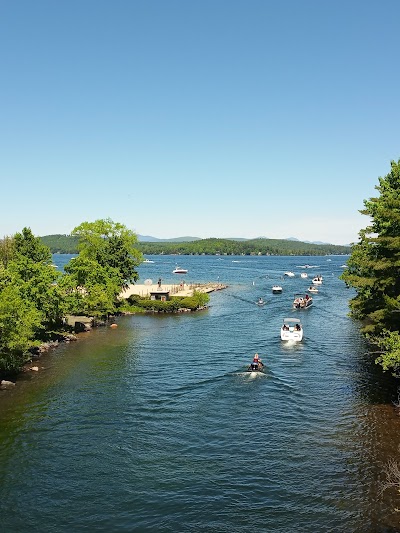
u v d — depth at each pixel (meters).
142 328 71.12
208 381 42.19
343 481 24.73
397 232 36.75
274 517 21.72
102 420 33.06
